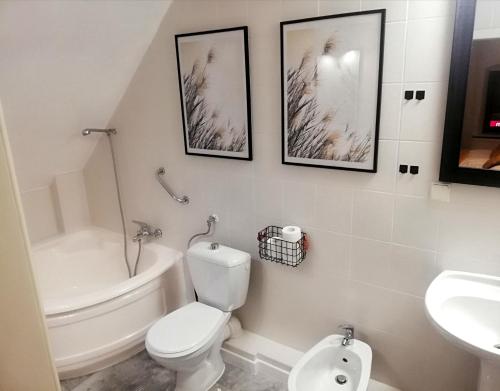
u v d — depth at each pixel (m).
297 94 1.88
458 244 1.66
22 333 1.22
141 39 2.31
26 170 2.80
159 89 2.43
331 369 1.97
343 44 1.70
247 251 2.36
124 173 2.87
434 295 1.54
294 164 1.99
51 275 2.97
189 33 2.14
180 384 2.18
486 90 1.43
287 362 2.23
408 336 1.91
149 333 2.04
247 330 2.53
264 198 2.19
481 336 1.50
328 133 1.84
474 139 1.50
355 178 1.84
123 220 2.88
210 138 2.26
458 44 1.44
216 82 2.13
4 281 1.14
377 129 1.70
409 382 1.98
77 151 2.95
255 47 1.96
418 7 1.51
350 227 1.93
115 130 2.78
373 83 1.67
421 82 1.57
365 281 1.96
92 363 2.36
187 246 2.68
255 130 2.10
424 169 1.66
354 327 2.07
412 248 1.78
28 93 2.18
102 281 3.10
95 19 2.00
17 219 1.13
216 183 2.36
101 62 2.28
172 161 2.54
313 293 2.16
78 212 3.23
